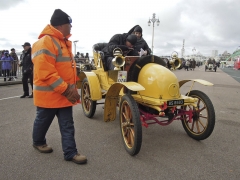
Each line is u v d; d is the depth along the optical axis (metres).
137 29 5.20
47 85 2.80
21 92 8.73
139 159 3.19
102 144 3.69
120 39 5.06
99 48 5.61
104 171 2.84
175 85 3.47
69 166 2.95
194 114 3.89
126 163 3.06
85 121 4.94
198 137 3.83
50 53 2.63
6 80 12.02
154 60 3.90
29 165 2.95
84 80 5.21
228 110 6.15
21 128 4.37
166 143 3.79
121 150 3.47
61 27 2.83
